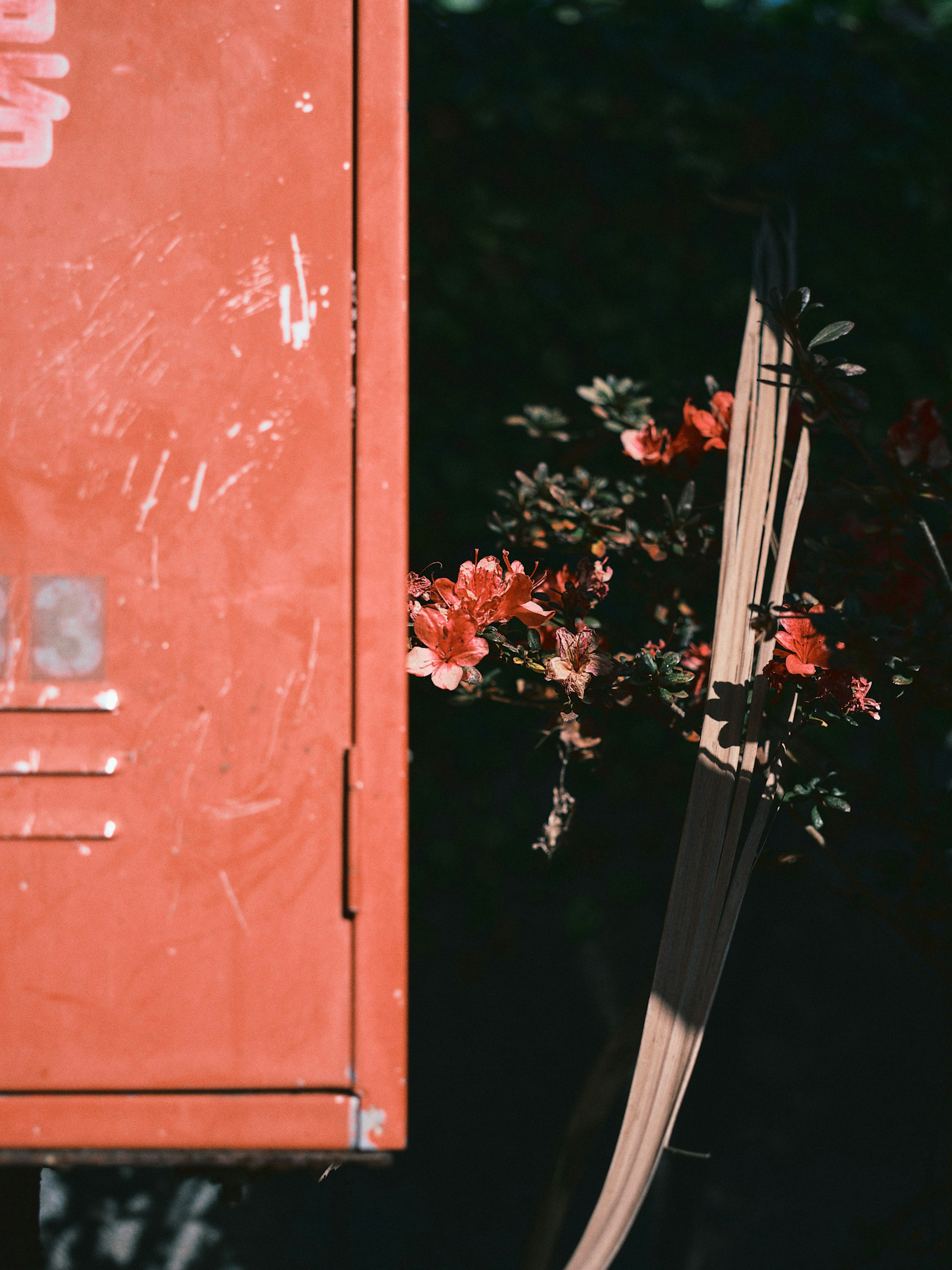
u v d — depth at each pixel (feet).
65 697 3.23
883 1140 7.57
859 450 4.88
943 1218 7.38
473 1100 7.41
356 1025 3.25
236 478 3.29
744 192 7.32
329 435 3.32
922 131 7.48
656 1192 7.43
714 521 6.00
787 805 4.99
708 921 4.28
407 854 3.59
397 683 3.30
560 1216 5.60
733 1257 7.48
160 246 3.30
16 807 3.21
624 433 5.73
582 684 4.69
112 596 3.26
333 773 3.29
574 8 7.55
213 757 3.26
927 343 7.40
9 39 3.27
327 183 3.33
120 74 3.30
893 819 5.34
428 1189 7.38
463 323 7.23
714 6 7.77
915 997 7.59
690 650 5.57
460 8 7.50
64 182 3.29
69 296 3.28
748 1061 7.60
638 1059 4.25
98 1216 7.26
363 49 3.34
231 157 3.31
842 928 7.57
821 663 4.45
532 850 7.17
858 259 7.41
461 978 7.30
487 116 7.14
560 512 5.81
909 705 5.20
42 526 3.25
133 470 3.28
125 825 3.24
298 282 3.32
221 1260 7.30
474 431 7.22
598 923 7.34
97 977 3.21
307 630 3.29
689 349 7.38
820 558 5.12
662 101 7.29
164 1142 3.19
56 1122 3.18
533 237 7.29
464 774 7.15
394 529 3.32
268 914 3.26
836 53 7.59
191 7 3.31
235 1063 3.23
